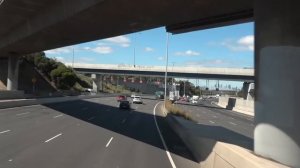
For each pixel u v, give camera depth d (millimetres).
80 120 36156
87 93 109438
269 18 12844
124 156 17609
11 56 68812
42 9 33000
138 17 25547
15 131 25656
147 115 48594
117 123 35375
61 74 106625
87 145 20594
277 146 12250
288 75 12266
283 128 12188
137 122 37750
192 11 21766
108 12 25000
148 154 18594
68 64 135750
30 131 26016
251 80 99500
